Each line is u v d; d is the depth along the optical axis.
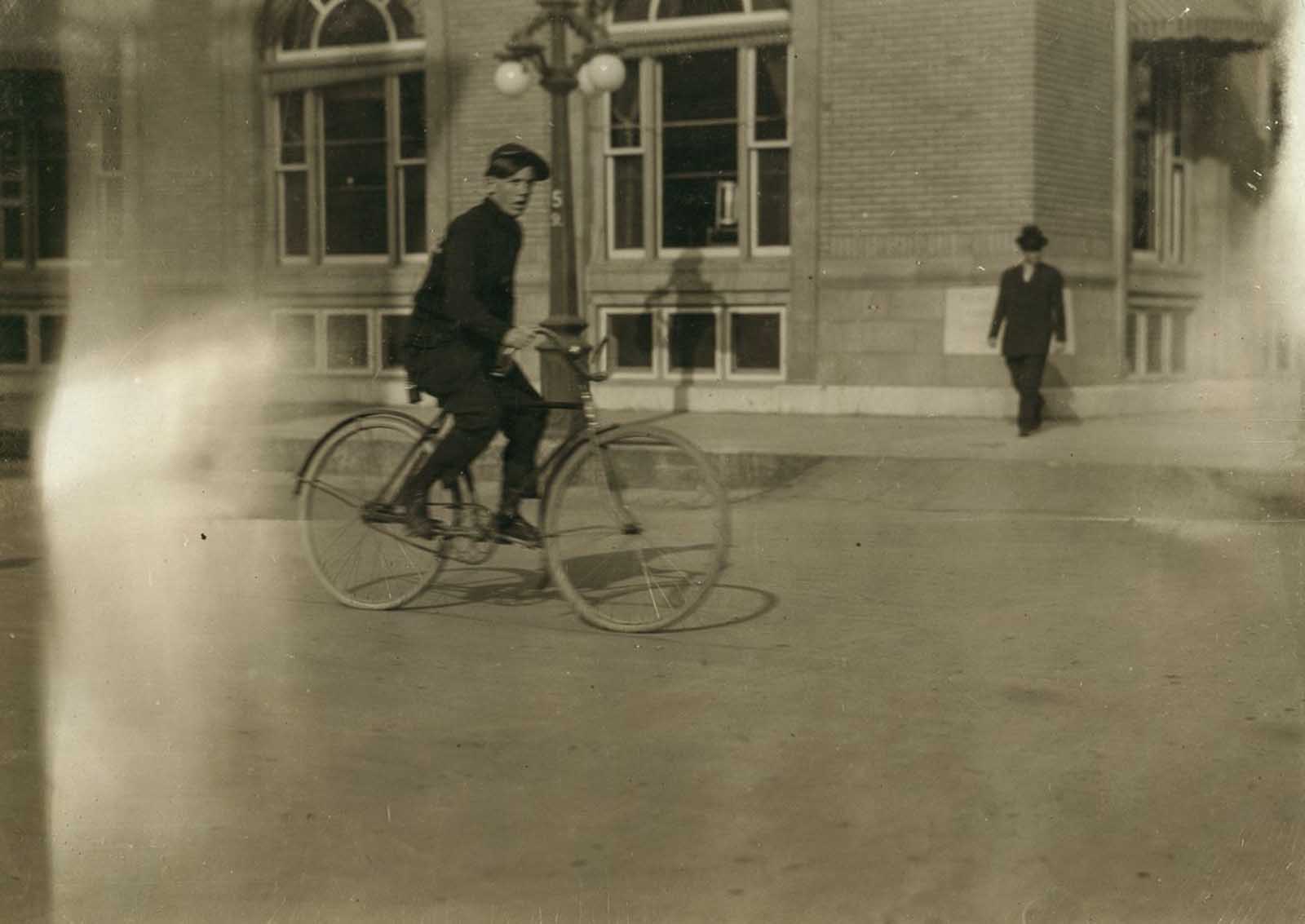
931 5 15.20
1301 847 3.60
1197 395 14.66
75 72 16.88
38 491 11.06
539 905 3.30
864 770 4.23
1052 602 6.71
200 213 17.33
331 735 4.61
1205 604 6.61
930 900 3.31
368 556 6.62
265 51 17.81
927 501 10.30
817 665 5.53
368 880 3.45
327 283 17.72
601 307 16.83
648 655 5.70
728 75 16.25
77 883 3.42
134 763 4.31
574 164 16.77
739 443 12.41
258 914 3.27
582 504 6.20
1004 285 13.14
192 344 16.69
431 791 4.07
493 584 7.19
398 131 17.61
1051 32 15.02
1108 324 15.76
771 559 7.92
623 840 3.69
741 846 3.64
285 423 14.66
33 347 16.27
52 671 5.40
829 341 15.82
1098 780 4.14
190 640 5.93
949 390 15.30
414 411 16.41
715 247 16.47
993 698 5.03
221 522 9.39
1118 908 3.26
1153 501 10.03
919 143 15.35
